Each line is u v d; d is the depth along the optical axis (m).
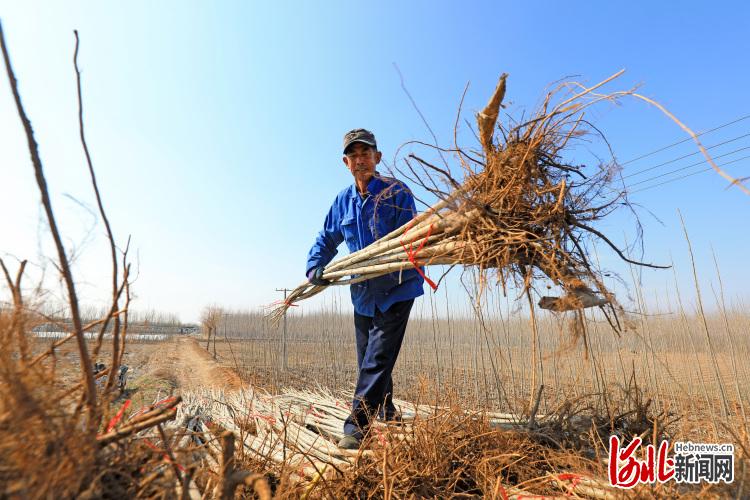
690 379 6.40
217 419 3.22
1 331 0.90
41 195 0.89
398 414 2.66
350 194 2.97
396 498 1.66
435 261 1.96
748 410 5.39
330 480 1.77
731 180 0.82
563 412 2.32
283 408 3.54
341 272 2.64
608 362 7.16
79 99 1.02
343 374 9.98
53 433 0.87
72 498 0.86
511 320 6.01
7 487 0.77
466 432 2.09
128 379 11.41
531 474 1.83
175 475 1.12
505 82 1.51
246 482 0.99
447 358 10.61
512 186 1.74
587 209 1.76
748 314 10.23
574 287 1.54
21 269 0.97
